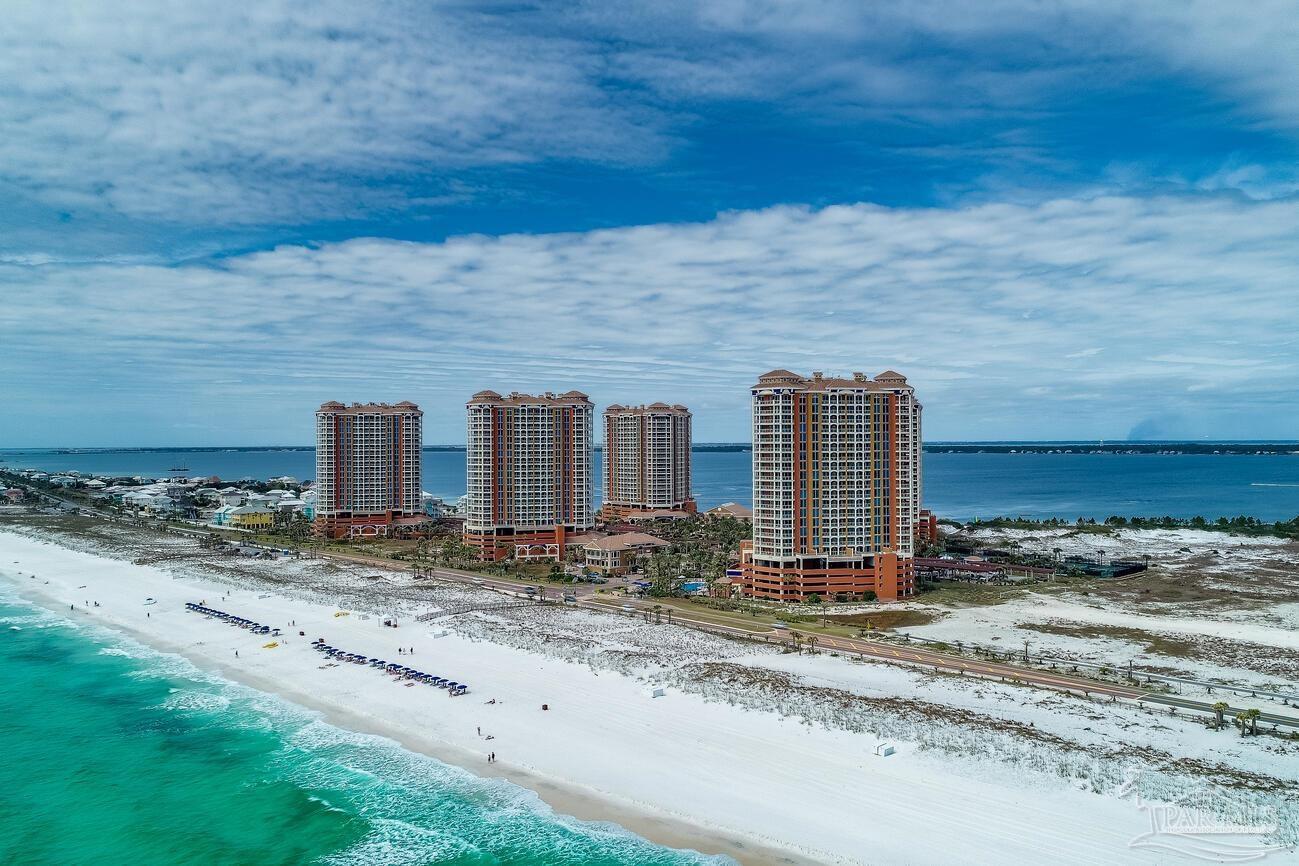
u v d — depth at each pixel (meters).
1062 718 114.50
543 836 88.50
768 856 82.62
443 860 85.00
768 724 113.31
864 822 87.38
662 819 90.75
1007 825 85.12
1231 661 146.38
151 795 100.44
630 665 140.62
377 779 103.06
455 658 150.75
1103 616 185.75
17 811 97.00
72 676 146.62
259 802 98.19
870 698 122.56
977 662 145.50
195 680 143.50
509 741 112.50
